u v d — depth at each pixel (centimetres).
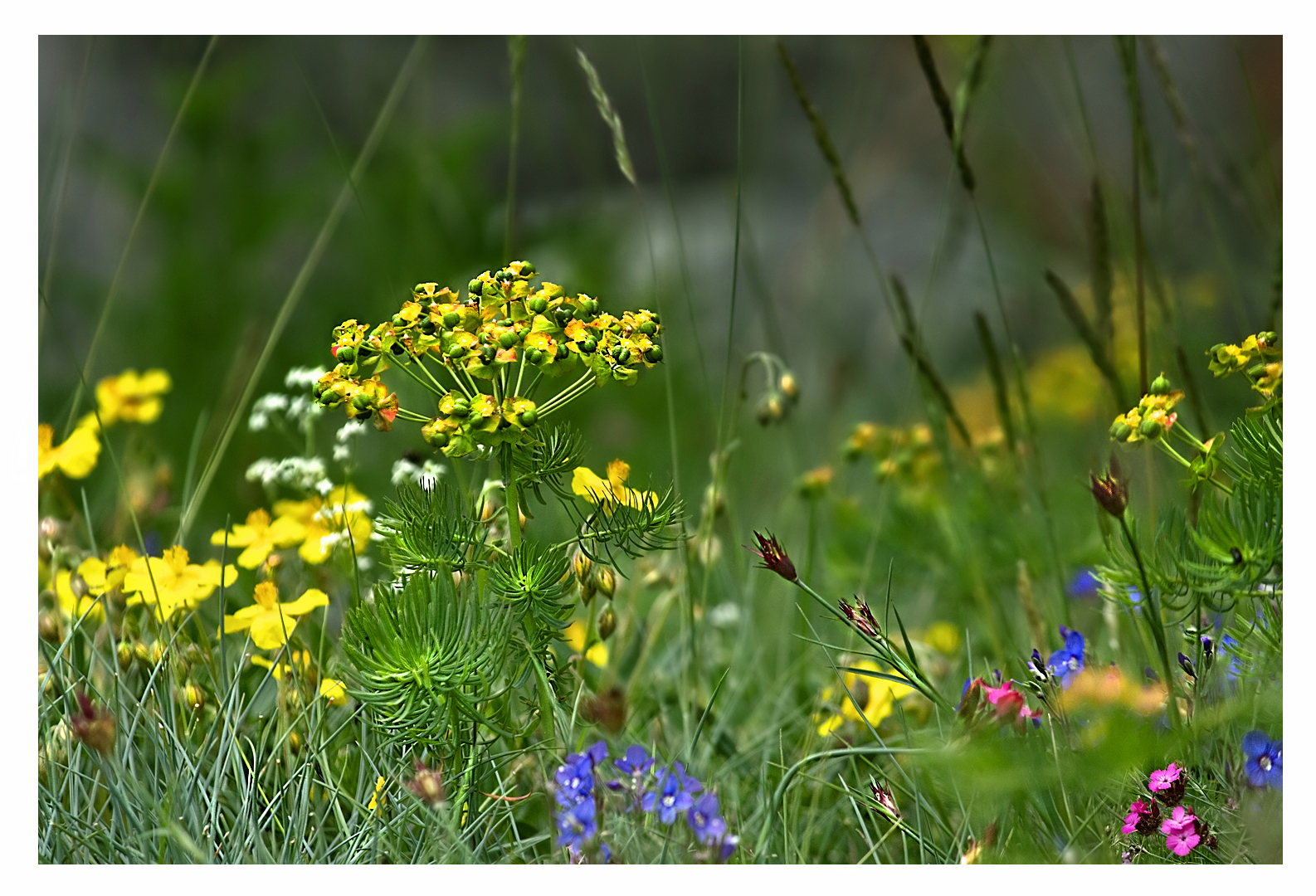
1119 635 122
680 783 115
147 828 116
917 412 170
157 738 117
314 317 165
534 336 115
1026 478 129
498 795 117
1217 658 119
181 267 166
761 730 124
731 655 128
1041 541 129
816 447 154
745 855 117
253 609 119
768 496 141
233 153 173
